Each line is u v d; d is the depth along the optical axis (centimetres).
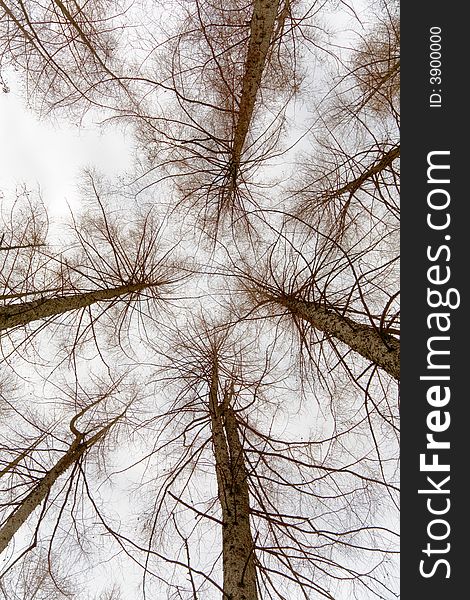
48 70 733
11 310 596
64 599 633
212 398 669
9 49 688
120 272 794
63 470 620
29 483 632
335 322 528
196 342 784
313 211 774
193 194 820
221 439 566
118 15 704
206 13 727
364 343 463
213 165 807
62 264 754
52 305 649
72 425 660
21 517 562
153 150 817
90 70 752
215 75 763
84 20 686
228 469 518
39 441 677
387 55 707
